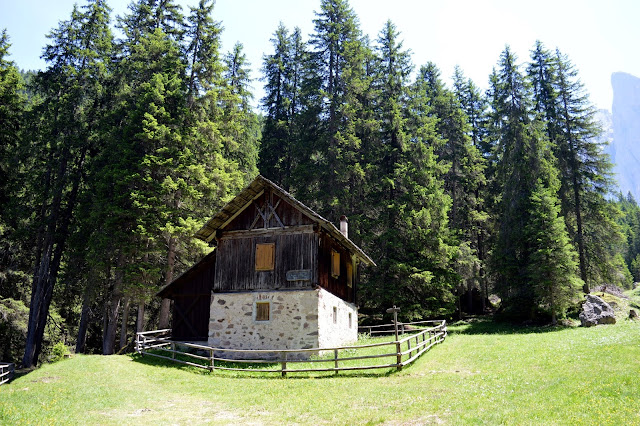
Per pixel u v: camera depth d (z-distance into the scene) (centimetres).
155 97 3052
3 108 3559
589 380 1178
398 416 1062
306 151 3894
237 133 3584
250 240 2258
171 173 2984
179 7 3684
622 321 2650
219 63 3434
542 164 3484
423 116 4062
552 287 2934
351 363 1852
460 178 4278
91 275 2909
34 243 3381
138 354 2252
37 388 1552
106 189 2911
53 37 3647
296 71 4794
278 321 2100
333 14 4162
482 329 3145
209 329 2192
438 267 3375
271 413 1209
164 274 3259
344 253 2636
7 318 3173
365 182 3834
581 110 4016
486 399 1117
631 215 9525
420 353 1884
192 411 1268
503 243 3422
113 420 1165
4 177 3538
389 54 4209
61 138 3266
